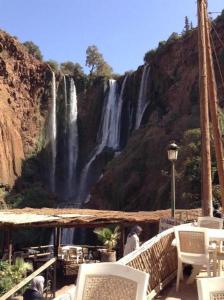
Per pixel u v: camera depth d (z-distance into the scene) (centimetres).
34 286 653
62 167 6675
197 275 732
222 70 4869
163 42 6494
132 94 6488
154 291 648
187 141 3666
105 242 1645
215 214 1129
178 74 5831
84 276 385
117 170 4916
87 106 7069
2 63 6575
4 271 1231
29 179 6159
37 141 6656
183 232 677
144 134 5244
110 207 4734
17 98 6619
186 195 3153
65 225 1595
